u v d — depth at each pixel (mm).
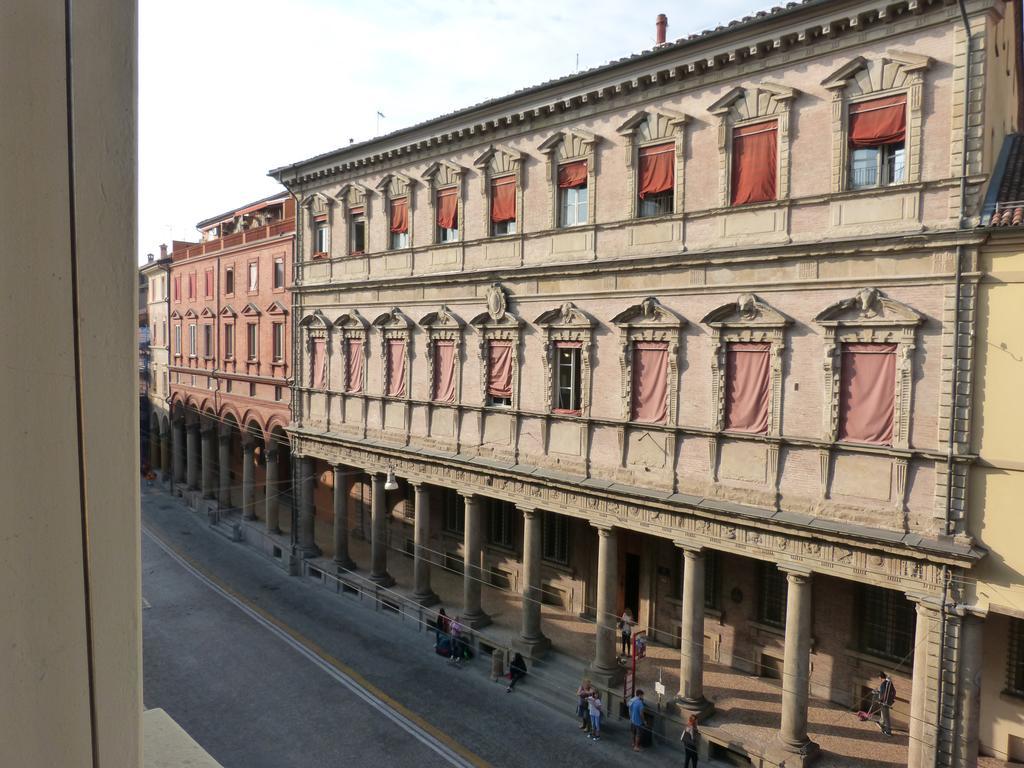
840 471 20094
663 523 23562
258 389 46188
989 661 21562
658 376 23891
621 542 30047
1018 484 17453
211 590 37531
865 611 23828
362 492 44625
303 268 39875
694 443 22984
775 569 25734
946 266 18219
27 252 1449
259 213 52500
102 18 1568
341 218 37250
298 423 40406
